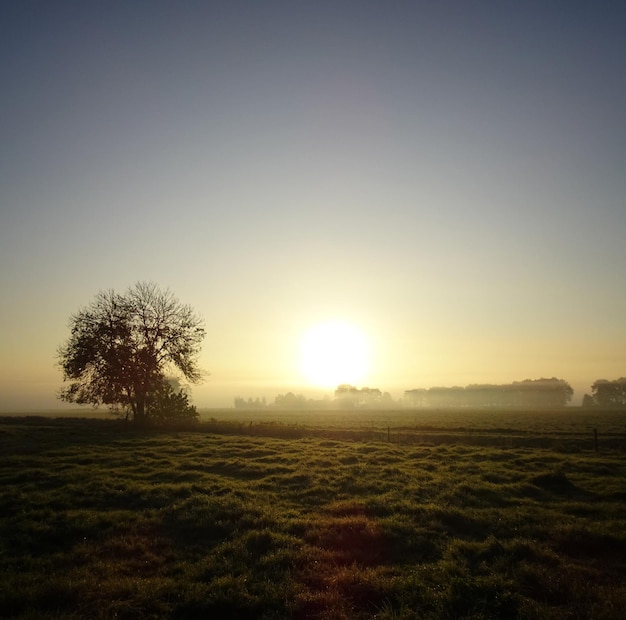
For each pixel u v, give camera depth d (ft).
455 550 38.24
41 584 31.94
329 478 69.51
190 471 73.05
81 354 168.14
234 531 43.52
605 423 225.35
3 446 104.68
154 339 175.94
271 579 33.55
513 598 29.55
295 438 132.67
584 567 35.27
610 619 26.71
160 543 41.37
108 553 38.99
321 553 38.45
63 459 83.56
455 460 87.40
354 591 31.81
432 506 50.88
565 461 84.38
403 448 106.01
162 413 168.25
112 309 173.06
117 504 54.44
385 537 42.06
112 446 104.99
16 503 53.11
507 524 45.73
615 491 59.57
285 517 48.60
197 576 34.06
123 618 28.30
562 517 48.24
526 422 240.32
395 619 27.22
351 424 234.17
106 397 171.83
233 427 152.87
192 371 179.83
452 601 29.32
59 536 42.65
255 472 74.59
